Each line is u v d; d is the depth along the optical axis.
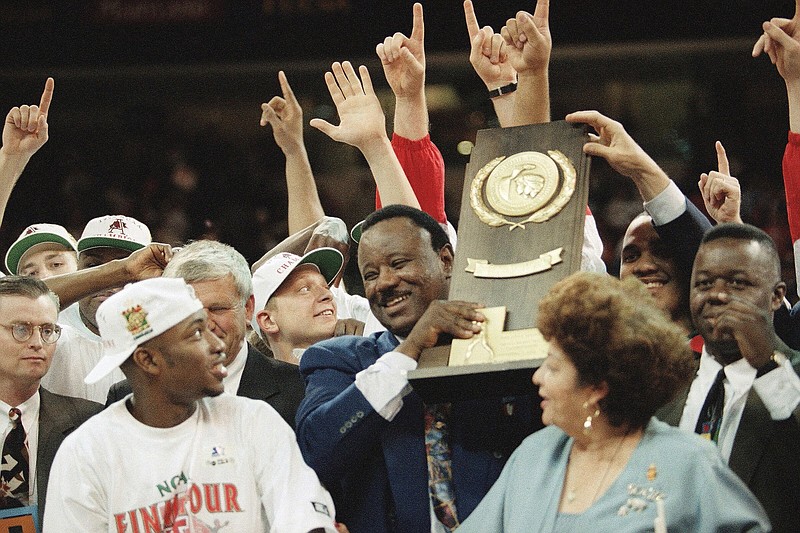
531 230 4.32
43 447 5.11
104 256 6.16
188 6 14.04
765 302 4.14
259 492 4.26
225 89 14.88
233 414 4.33
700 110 14.39
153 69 14.55
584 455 3.71
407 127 5.71
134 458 4.17
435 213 5.73
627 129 14.60
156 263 5.41
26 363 5.07
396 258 4.55
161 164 15.21
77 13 14.20
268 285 5.84
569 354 3.63
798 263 5.03
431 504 4.36
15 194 14.91
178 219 14.80
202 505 4.15
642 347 3.58
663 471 3.52
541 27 4.92
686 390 4.31
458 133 14.60
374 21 13.73
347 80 5.57
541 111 4.85
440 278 4.61
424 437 4.45
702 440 3.60
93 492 4.14
